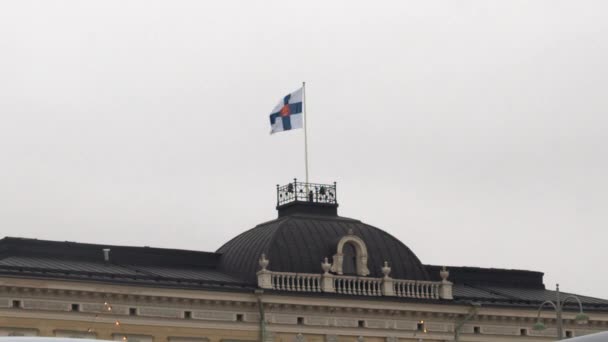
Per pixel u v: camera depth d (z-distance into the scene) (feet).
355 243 321.32
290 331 310.04
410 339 322.34
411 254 329.31
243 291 305.94
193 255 320.50
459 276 349.41
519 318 336.29
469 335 329.52
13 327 284.20
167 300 299.99
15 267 286.66
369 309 318.04
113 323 294.05
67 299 290.15
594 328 346.74
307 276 313.53
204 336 302.45
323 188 332.39
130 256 313.53
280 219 326.65
